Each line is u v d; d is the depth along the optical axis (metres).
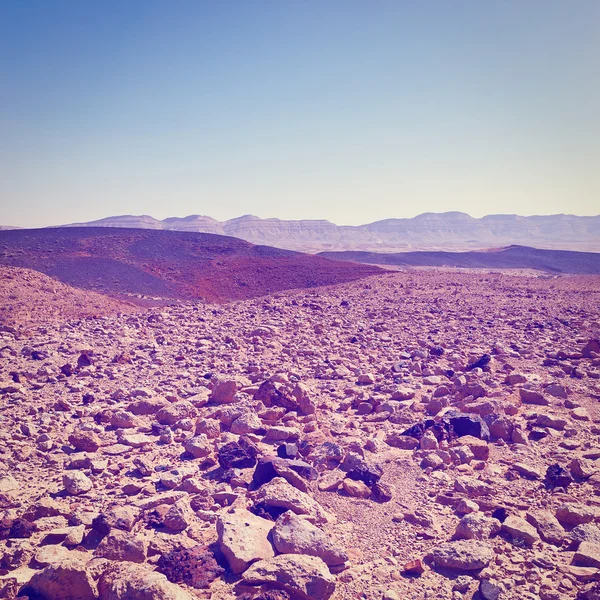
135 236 58.31
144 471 8.55
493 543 6.43
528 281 48.53
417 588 5.65
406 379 14.52
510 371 15.46
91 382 14.48
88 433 9.66
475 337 21.72
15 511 7.11
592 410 11.81
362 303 35.59
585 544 6.20
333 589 5.43
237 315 30.27
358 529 6.91
